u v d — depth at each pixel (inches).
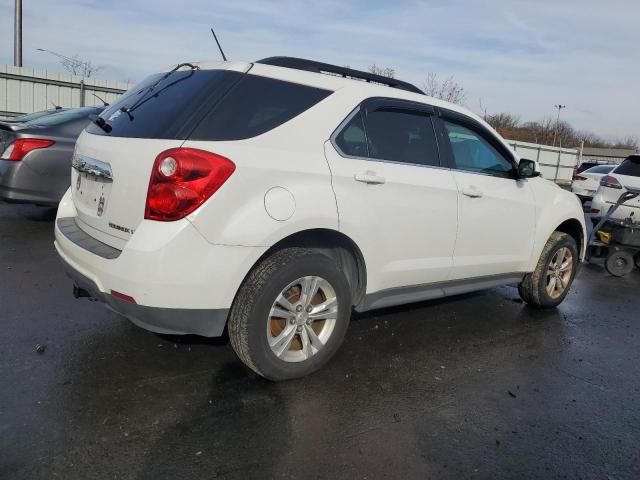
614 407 129.0
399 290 146.3
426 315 184.7
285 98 123.3
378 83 151.6
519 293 202.7
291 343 126.2
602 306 219.8
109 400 112.7
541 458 105.4
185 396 116.6
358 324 169.8
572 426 118.4
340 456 100.3
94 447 97.0
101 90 680.4
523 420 119.3
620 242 274.7
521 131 2349.9
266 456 98.6
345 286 129.6
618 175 367.6
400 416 116.4
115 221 114.7
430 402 123.8
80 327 147.7
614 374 149.0
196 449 99.0
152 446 98.7
